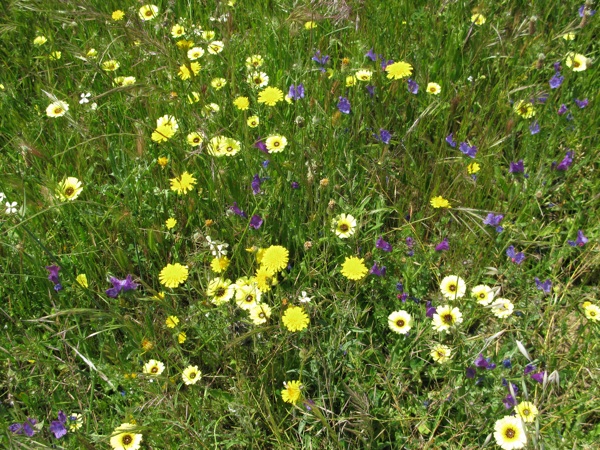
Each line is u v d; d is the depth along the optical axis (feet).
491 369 1.66
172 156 2.09
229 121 2.39
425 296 2.03
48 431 1.67
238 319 1.76
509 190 2.24
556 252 2.11
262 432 1.70
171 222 2.04
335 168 2.15
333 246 2.01
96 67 2.24
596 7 2.91
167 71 2.38
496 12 2.95
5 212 1.83
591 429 1.67
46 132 2.43
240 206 2.13
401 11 2.81
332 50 2.72
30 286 1.98
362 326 1.92
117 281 1.77
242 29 2.78
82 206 2.07
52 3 2.43
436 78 2.63
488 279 2.02
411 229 2.09
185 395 1.76
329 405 1.73
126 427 1.46
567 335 1.87
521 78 2.55
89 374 1.79
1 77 2.64
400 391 1.73
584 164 2.32
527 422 1.52
